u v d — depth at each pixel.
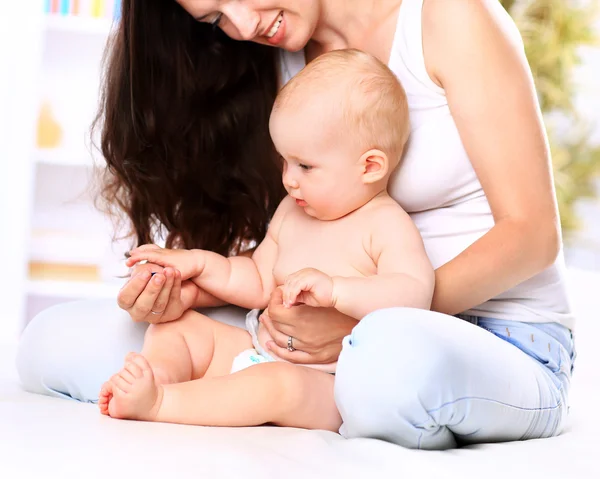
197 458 1.34
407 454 1.45
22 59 4.26
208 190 2.42
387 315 1.59
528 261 1.85
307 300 1.75
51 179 4.42
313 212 1.94
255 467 1.31
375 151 1.87
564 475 1.40
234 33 2.11
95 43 4.41
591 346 3.60
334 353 1.87
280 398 1.67
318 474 1.31
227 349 1.97
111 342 1.99
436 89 1.96
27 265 4.25
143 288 1.86
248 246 2.52
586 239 5.05
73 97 4.42
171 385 1.64
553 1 4.80
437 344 1.52
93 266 4.29
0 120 4.23
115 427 1.52
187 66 2.36
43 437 1.41
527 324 1.95
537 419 1.72
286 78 2.40
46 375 2.01
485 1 1.95
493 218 1.95
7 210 4.23
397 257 1.82
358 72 1.88
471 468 1.40
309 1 2.05
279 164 2.44
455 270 1.85
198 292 2.03
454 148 1.94
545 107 4.88
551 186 1.89
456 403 1.52
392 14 2.05
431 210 2.01
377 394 1.52
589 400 2.42
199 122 2.39
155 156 2.41
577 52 5.11
